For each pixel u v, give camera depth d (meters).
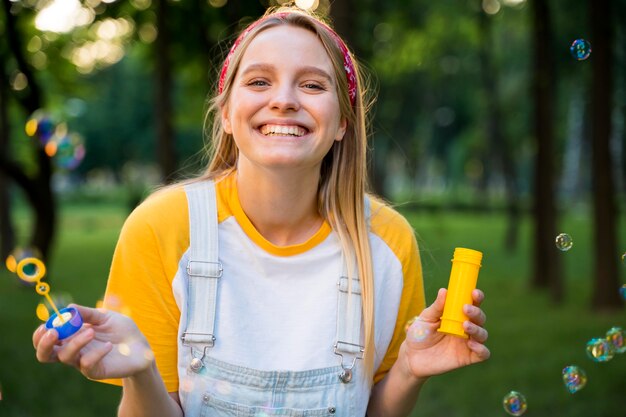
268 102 1.46
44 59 9.96
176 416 1.45
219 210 1.55
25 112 8.79
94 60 10.27
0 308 8.12
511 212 15.04
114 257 1.53
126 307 1.49
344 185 1.60
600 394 4.84
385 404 1.61
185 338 1.47
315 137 1.48
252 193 1.53
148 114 30.36
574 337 6.52
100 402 4.70
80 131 30.00
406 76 19.62
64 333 1.16
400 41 14.14
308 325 1.52
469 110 27.50
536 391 4.91
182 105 12.16
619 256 7.81
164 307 1.49
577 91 19.25
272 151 1.45
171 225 1.51
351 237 1.57
